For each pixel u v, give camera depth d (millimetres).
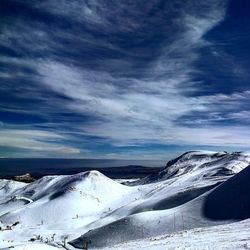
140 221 147125
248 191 143375
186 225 133250
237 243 35000
